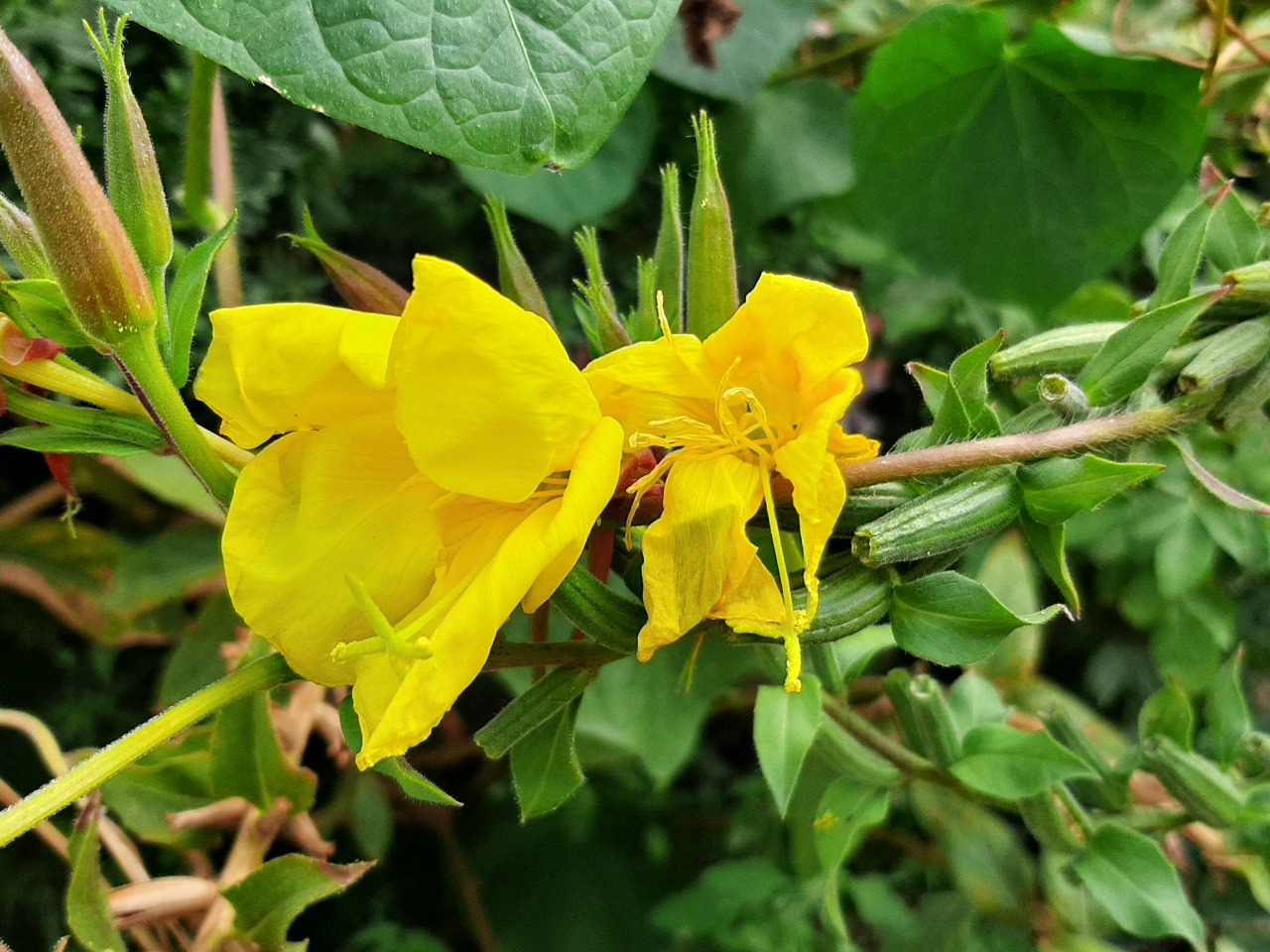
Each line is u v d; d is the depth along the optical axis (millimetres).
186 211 209
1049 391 120
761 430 111
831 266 276
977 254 237
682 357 106
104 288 103
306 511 102
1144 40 205
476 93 114
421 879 273
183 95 212
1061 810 167
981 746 165
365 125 111
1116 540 241
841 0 256
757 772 284
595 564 119
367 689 99
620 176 228
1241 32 202
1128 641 275
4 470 249
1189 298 123
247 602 102
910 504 112
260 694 159
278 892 150
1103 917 201
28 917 227
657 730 215
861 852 261
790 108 249
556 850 271
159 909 154
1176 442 129
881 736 170
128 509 250
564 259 255
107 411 121
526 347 94
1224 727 173
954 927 217
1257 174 245
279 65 110
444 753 262
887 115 227
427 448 94
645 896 270
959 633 113
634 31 118
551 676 115
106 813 205
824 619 111
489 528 103
